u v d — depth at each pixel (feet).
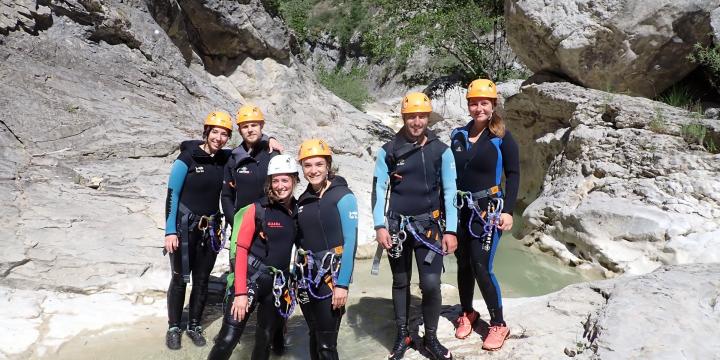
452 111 63.16
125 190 22.15
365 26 123.13
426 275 12.44
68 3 31.42
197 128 32.91
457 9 63.00
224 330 11.29
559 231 23.29
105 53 32.58
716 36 27.22
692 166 21.50
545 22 29.78
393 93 104.73
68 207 19.62
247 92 47.93
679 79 29.45
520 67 69.46
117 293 16.25
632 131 24.34
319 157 11.03
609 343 11.16
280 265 11.28
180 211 13.52
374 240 22.98
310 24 130.41
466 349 13.14
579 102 27.30
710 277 13.61
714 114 25.07
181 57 38.75
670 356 10.44
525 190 32.53
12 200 19.10
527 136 32.32
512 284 19.86
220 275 18.51
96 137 25.50
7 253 16.19
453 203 12.30
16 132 23.73
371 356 13.60
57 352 13.11
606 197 22.79
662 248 19.81
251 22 47.93
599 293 14.98
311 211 11.07
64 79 28.68
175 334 13.74
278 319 11.51
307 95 52.13
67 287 15.88
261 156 14.25
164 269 17.61
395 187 12.57
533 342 12.75
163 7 40.22
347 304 16.94
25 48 28.19
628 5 27.76
